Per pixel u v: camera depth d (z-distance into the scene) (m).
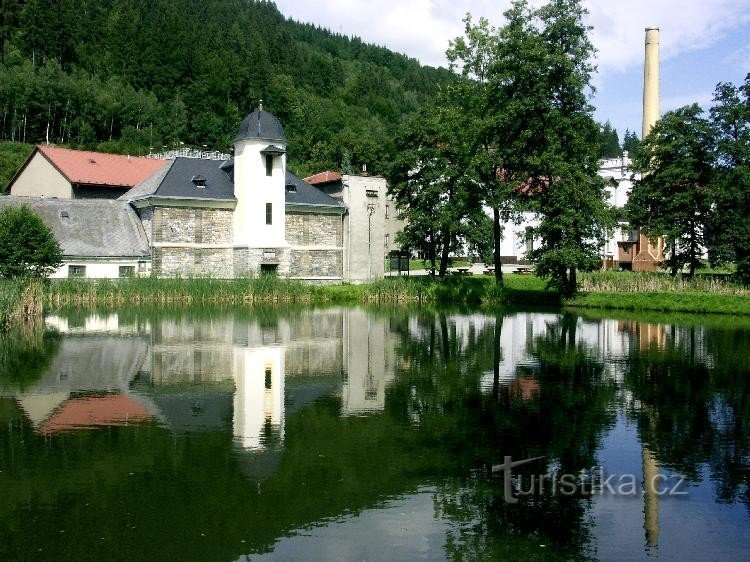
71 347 27.75
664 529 10.73
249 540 10.23
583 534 10.53
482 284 55.09
